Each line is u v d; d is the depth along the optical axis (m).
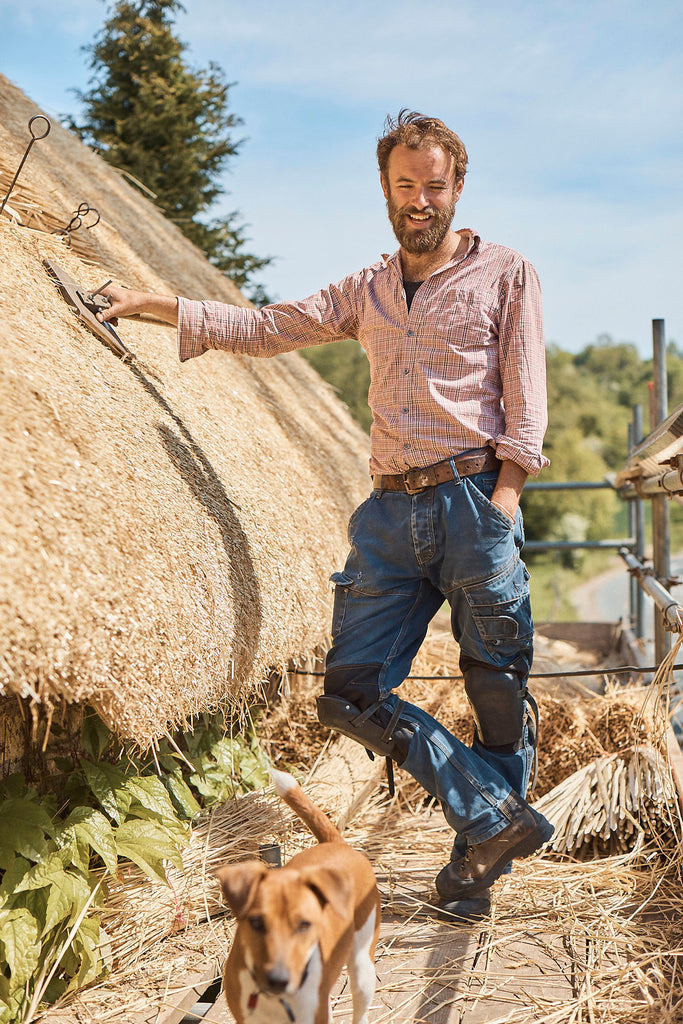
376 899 1.81
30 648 1.53
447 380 2.37
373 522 2.46
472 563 2.34
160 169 16.91
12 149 3.84
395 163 2.31
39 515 1.68
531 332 2.38
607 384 88.12
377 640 2.47
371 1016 2.02
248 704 2.96
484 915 2.48
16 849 1.97
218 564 2.29
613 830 2.84
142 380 2.89
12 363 2.03
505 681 2.45
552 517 48.88
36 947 1.90
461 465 2.35
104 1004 2.00
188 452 2.70
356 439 6.92
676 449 2.59
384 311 2.45
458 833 2.46
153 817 2.44
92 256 3.49
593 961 2.23
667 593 3.29
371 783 3.31
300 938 1.43
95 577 1.72
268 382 5.35
